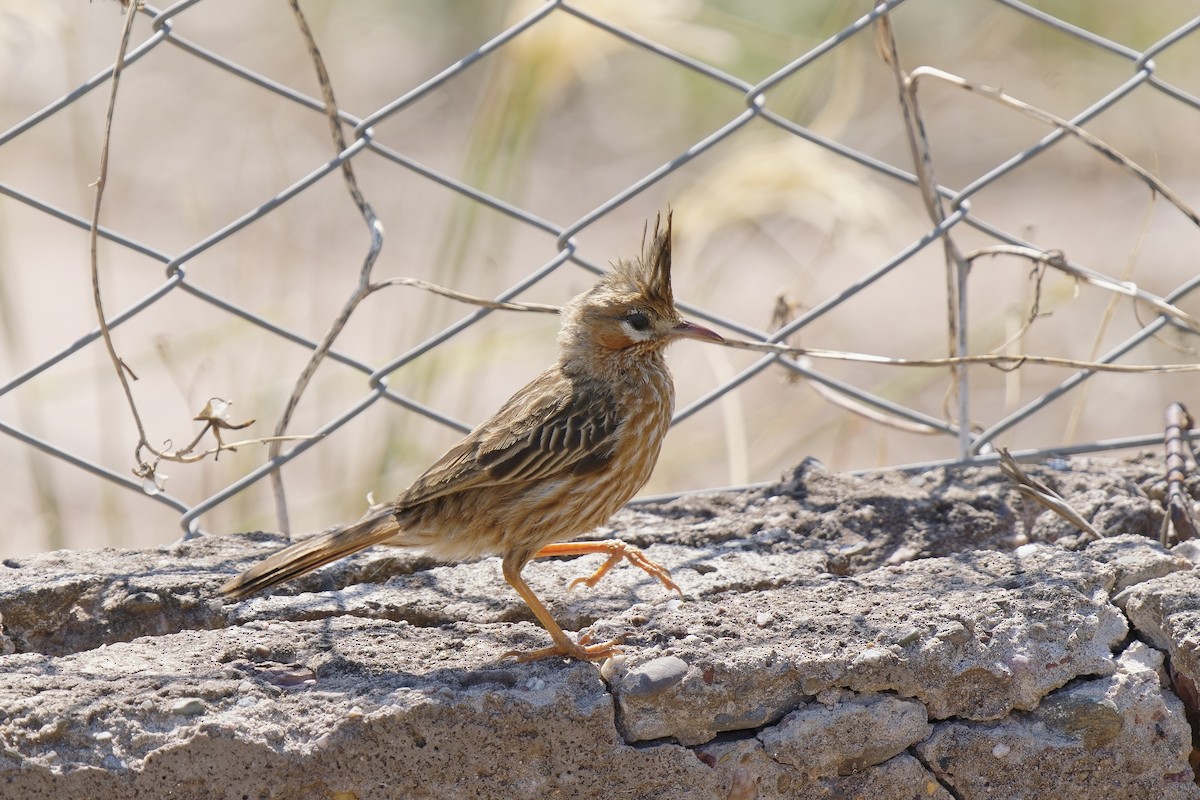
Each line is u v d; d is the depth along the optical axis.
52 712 6.70
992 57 21.59
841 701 7.38
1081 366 9.00
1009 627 7.62
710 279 13.59
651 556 8.72
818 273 19.00
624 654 7.32
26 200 8.66
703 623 7.66
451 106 22.61
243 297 12.86
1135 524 9.09
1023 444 16.69
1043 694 7.60
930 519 9.10
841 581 8.25
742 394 16.86
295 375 15.05
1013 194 20.84
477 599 8.26
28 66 17.09
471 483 7.79
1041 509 9.20
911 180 9.98
